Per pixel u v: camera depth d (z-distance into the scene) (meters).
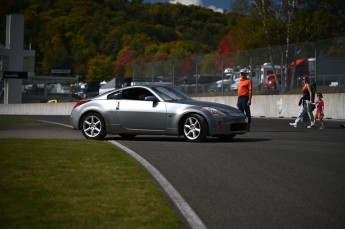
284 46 29.00
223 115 13.30
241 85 17.11
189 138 13.45
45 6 184.50
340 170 8.66
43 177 7.66
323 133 16.66
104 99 14.43
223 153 10.85
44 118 32.44
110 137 15.39
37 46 171.12
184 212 5.82
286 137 15.02
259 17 52.16
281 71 29.39
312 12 50.62
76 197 6.34
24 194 6.45
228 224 5.35
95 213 5.56
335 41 26.22
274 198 6.56
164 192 6.89
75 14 176.62
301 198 6.56
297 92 28.31
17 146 11.77
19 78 60.09
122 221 5.25
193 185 7.39
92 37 160.88
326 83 26.48
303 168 8.86
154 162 9.52
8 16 66.00
